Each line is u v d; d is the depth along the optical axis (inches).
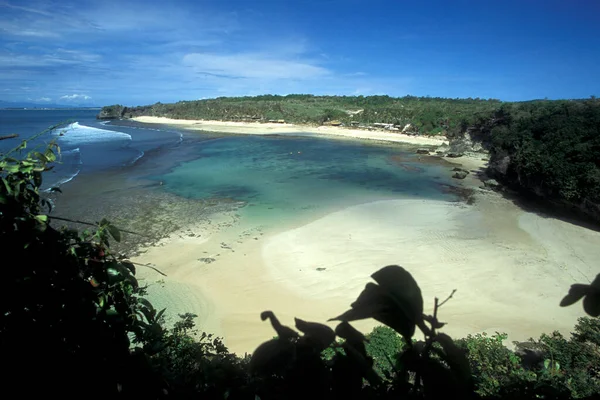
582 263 787.4
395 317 48.3
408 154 2229.3
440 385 47.4
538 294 658.2
